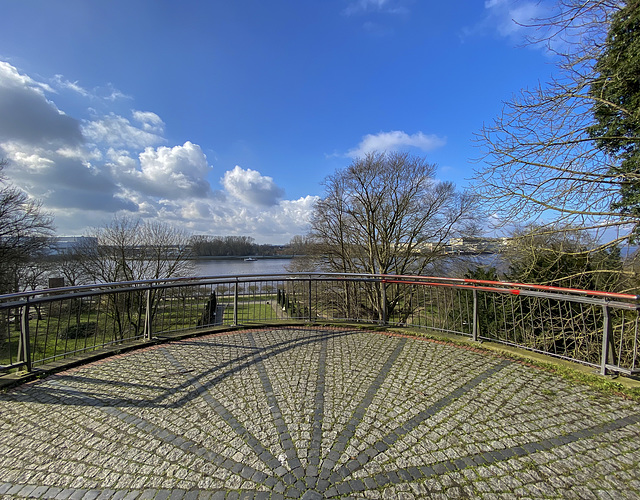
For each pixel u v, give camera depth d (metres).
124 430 2.89
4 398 3.51
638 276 6.50
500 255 8.20
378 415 3.12
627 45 5.77
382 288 6.68
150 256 20.48
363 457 2.51
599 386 3.68
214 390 3.67
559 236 7.32
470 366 4.36
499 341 5.29
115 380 3.96
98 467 2.41
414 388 3.70
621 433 2.80
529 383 3.81
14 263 17.41
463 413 3.14
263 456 2.53
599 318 5.61
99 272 19.86
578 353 5.79
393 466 2.40
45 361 4.44
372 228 21.97
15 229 17.52
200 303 6.71
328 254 23.56
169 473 2.34
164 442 2.71
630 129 6.12
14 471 2.38
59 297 4.39
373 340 5.64
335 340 5.64
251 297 7.34
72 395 3.57
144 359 4.70
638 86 5.87
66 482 2.26
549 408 3.23
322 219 23.41
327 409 3.24
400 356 4.79
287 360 4.63
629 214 6.16
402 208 21.41
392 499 2.09
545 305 6.07
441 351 5.02
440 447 2.62
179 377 4.04
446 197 21.20
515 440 2.71
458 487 2.19
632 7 5.42
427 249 21.56
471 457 2.50
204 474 2.33
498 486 2.19
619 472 2.32
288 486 2.21
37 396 3.55
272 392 3.62
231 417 3.10
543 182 6.82
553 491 2.15
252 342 5.54
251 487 2.20
